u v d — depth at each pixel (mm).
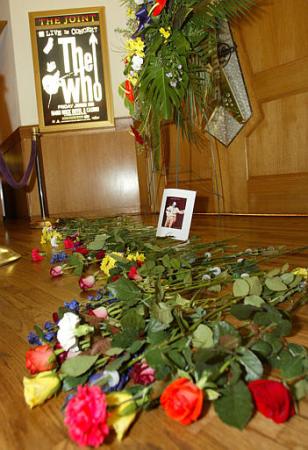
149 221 2562
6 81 3752
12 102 3674
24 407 466
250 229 1883
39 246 1902
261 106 2389
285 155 2314
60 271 1154
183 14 1256
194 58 1483
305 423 395
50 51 3373
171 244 1438
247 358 407
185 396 344
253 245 1415
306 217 2203
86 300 884
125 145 3504
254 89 2396
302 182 2250
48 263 1419
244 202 2604
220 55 2479
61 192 3547
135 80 1349
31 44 3363
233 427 385
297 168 2266
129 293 613
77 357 441
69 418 330
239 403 361
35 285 1088
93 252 1283
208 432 393
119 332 503
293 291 712
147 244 1217
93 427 327
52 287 1046
